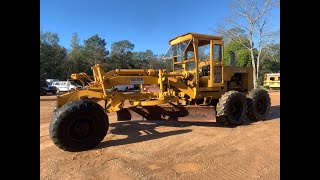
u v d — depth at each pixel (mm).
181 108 7672
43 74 40812
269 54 37562
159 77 7449
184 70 8555
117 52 63375
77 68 52969
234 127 7633
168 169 4383
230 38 33344
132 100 7074
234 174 4133
